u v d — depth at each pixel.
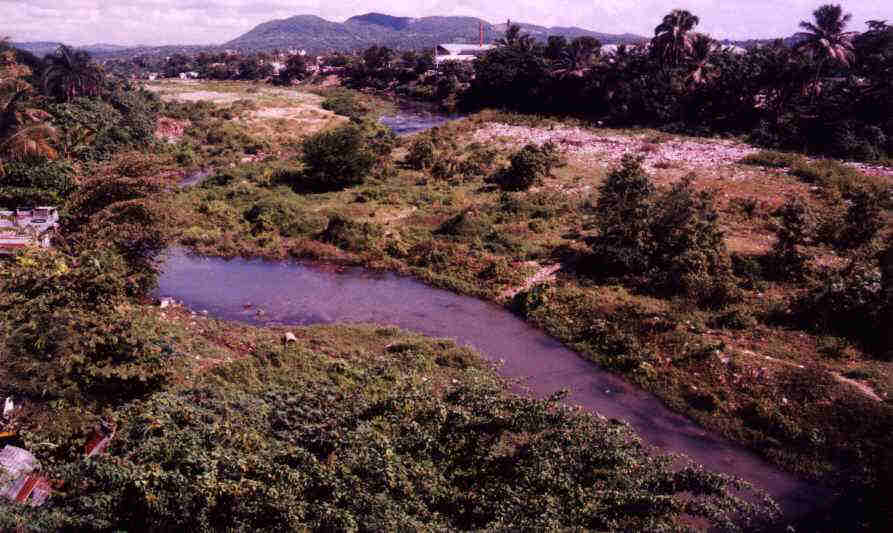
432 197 35.81
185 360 16.77
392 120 74.44
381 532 8.76
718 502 9.65
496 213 32.66
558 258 26.78
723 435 15.55
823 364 17.50
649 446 14.79
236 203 34.91
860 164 39.19
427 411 11.59
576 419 11.05
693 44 56.62
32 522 8.77
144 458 10.17
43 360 13.16
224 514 9.34
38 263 16.59
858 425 15.06
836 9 44.62
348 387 14.74
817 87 46.94
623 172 31.16
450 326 21.81
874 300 18.70
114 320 14.51
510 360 19.41
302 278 26.33
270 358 17.91
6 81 29.31
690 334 19.62
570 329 21.20
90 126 44.50
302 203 35.34
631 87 57.56
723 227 28.59
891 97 42.34
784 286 22.52
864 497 13.07
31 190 30.19
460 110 78.00
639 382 17.98
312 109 73.75
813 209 29.27
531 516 9.24
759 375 17.20
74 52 50.25
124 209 21.67
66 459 11.33
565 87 66.31
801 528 12.16
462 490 10.29
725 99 52.50
